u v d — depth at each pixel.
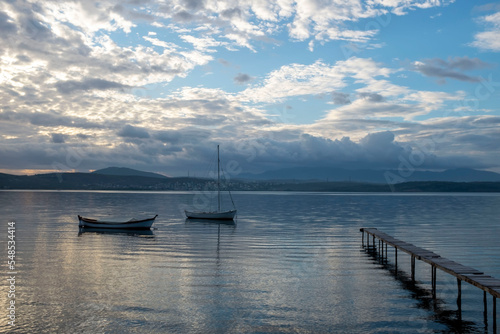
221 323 15.09
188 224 58.91
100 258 28.48
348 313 16.27
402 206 117.12
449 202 149.12
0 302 17.39
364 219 67.88
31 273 23.19
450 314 16.16
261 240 39.44
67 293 18.86
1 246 34.62
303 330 14.46
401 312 16.41
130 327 14.62
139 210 96.62
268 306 17.09
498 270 24.69
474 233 45.44
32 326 14.64
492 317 15.84
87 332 14.14
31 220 62.25
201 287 20.09
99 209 98.06
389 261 27.61
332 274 23.30
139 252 31.44
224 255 30.03
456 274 16.66
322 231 48.16
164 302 17.53
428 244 36.22
